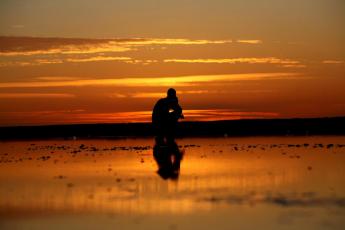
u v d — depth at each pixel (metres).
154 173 59.28
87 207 45.16
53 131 106.94
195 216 41.59
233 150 77.06
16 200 48.31
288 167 60.44
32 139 101.50
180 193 48.78
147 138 98.62
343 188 48.72
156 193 49.12
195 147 82.44
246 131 103.38
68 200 47.69
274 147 79.75
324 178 53.53
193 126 106.06
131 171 60.97
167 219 41.16
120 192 50.03
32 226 40.78
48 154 78.38
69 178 57.81
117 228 39.56
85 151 80.88
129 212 43.34
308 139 90.56
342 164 61.66
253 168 60.38
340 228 37.72
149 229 39.12
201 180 54.34
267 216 40.75
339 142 85.12
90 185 53.66
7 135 107.12
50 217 42.78
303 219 39.81
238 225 39.16
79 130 108.38
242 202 44.78
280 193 47.38
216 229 38.62
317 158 66.75
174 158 70.19
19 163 69.75
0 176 60.34
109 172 60.69
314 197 45.56
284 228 38.09
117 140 96.50
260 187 50.03
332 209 41.94
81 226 40.38
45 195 49.88
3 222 41.84
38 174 60.88
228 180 53.75
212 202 45.25
